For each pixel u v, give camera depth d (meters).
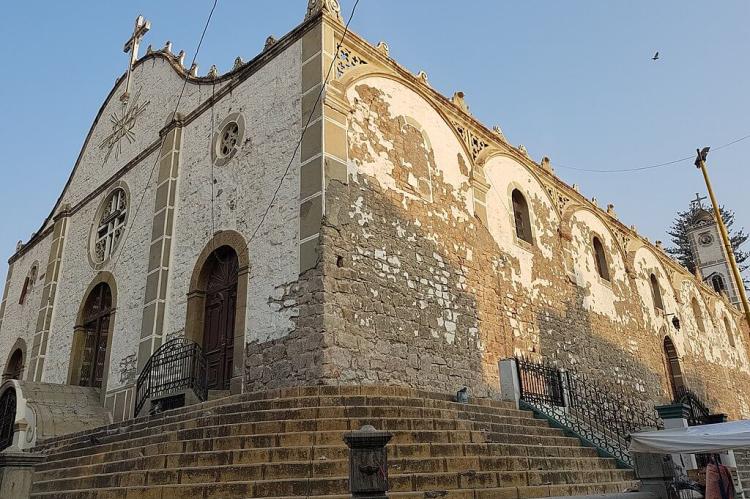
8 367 22.31
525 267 18.19
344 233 12.17
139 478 7.63
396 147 14.55
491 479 7.80
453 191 16.12
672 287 29.58
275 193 13.10
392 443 8.08
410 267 13.58
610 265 23.91
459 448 8.41
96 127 22.61
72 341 18.77
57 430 14.45
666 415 12.34
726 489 8.94
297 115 13.33
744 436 7.93
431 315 13.67
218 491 6.87
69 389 16.19
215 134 15.76
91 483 8.34
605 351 20.84
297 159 12.88
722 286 41.19
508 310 16.58
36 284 22.58
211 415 9.59
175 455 7.93
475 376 14.27
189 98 17.48
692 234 44.31
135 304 16.22
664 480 8.66
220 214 14.48
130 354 15.67
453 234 15.46
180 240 15.54
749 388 35.31
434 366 13.20
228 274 13.98
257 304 12.43
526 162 20.53
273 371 11.50
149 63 20.39
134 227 17.67
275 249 12.56
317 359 10.83
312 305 11.30
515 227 18.64
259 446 7.93
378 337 12.05
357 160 13.21
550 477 8.70
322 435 7.98
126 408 14.98
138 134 19.58
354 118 13.61
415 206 14.47
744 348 37.34
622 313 23.34
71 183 23.03
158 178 17.09
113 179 19.92
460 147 17.17
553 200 21.53
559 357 18.03
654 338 25.34
